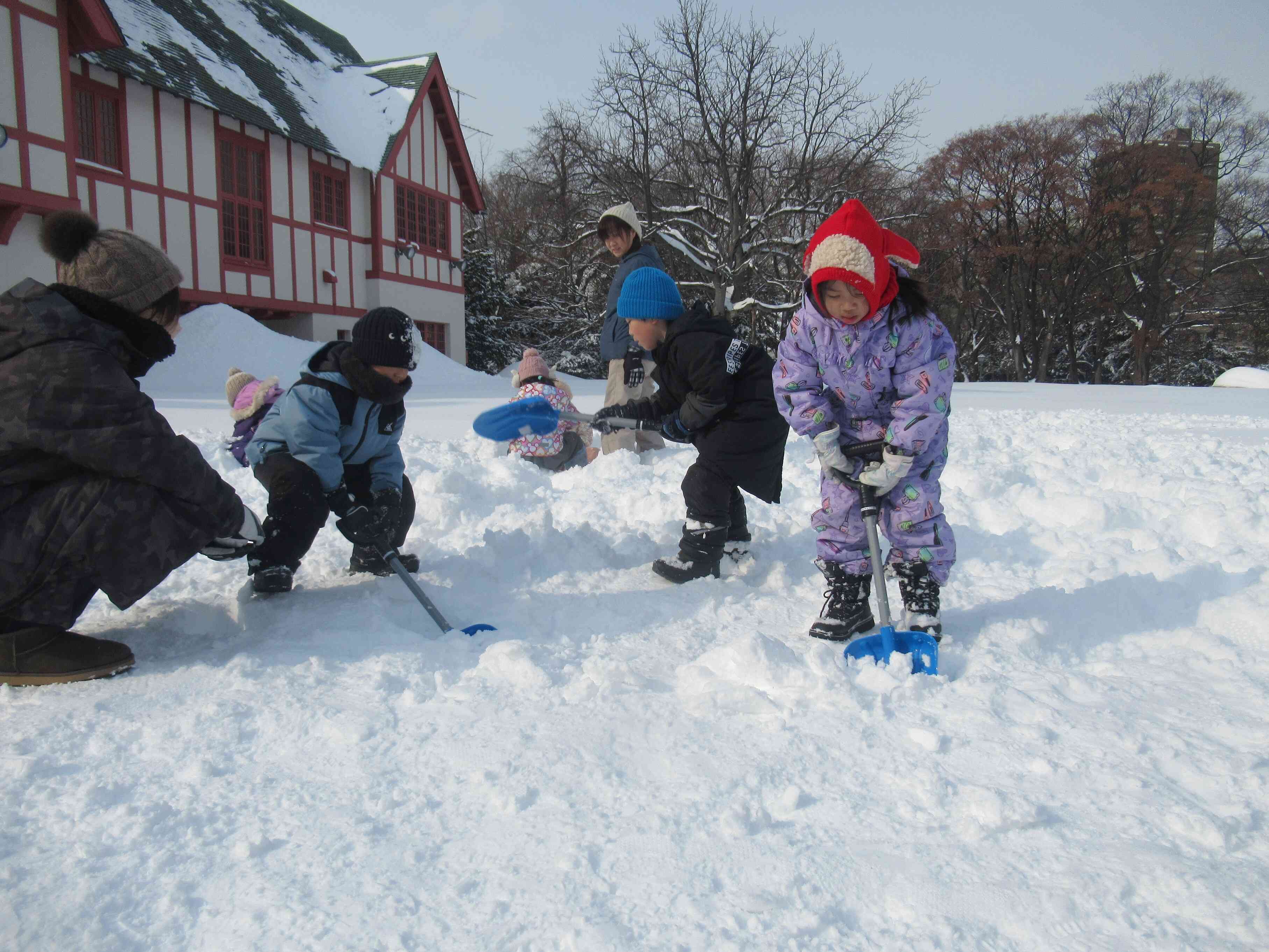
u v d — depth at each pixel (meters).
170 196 17.52
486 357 31.44
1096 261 38.81
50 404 2.25
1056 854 1.55
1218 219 39.25
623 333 6.00
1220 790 1.75
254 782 1.83
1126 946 1.32
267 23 24.03
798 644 2.71
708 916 1.40
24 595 2.32
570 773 1.86
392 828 1.66
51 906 1.41
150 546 2.39
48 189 13.81
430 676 2.42
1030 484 5.00
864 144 29.45
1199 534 3.90
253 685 2.30
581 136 30.95
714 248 29.39
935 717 2.11
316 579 3.47
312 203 21.45
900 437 2.58
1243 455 6.05
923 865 1.53
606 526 4.23
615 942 1.33
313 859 1.55
